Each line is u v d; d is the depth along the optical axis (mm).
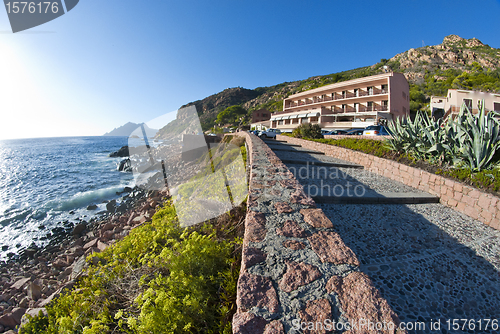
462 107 6551
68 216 12203
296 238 2125
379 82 30750
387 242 3621
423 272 2971
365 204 5117
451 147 6285
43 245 9289
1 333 4125
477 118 6004
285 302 1403
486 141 5355
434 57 73312
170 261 2521
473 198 4723
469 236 3916
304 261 1797
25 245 9406
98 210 12727
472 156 5672
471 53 71188
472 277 2928
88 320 2309
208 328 2008
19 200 15398
